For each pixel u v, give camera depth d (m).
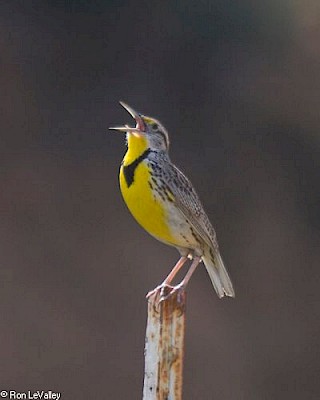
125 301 15.23
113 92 16.92
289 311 15.91
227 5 17.22
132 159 6.99
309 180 16.66
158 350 5.82
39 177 16.05
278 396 15.27
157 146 7.02
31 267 15.36
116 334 15.00
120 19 17.25
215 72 17.06
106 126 16.62
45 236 15.60
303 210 16.50
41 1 17.25
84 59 17.05
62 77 16.89
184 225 6.98
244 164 16.66
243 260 16.19
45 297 15.17
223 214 16.41
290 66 16.98
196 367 15.07
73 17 17.20
